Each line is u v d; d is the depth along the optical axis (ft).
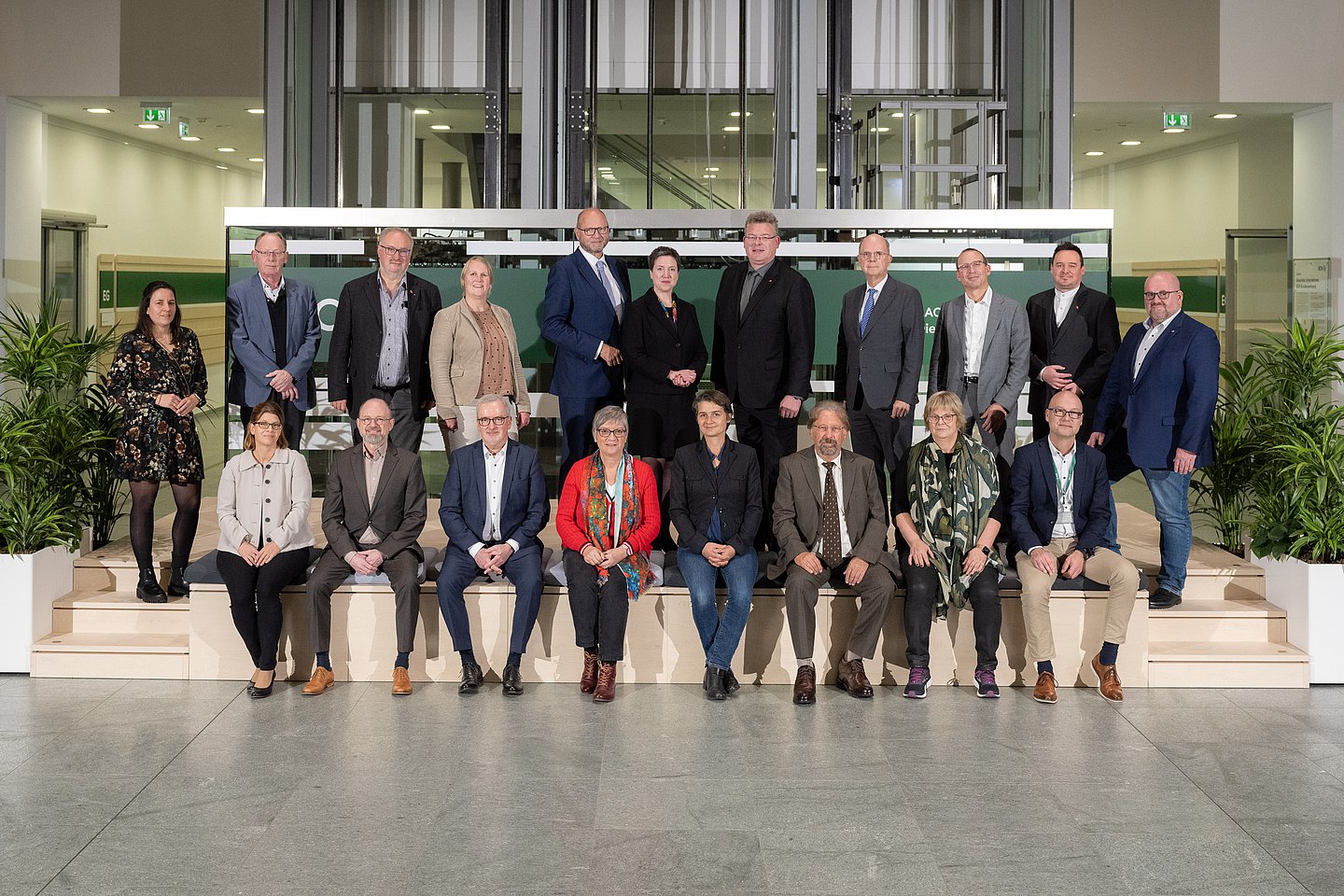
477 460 17.83
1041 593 17.34
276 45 23.81
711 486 17.78
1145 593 18.02
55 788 13.92
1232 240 38.40
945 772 14.58
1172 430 18.60
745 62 24.70
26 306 32.37
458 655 18.04
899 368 19.95
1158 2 30.68
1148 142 40.14
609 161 25.18
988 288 19.94
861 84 25.82
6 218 31.27
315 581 17.47
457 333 20.25
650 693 17.62
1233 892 11.53
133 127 38.96
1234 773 14.61
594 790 13.96
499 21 24.76
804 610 17.24
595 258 20.76
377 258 23.17
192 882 11.64
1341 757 15.16
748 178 25.22
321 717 16.42
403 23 25.21
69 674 18.16
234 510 17.47
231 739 15.55
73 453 19.99
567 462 21.07
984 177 25.16
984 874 11.90
